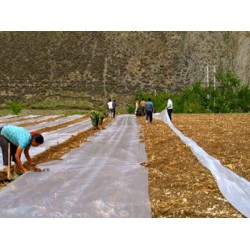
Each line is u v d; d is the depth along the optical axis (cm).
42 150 1498
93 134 2109
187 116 3797
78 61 9562
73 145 1669
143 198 869
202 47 9994
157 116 3669
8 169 1032
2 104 7944
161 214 784
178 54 9788
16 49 9938
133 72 9219
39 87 8600
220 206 827
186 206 827
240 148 1523
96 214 772
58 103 7806
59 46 10062
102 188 947
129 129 2419
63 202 840
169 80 8981
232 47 10106
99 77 9000
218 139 1802
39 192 911
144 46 10031
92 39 10281
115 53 9831
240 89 5534
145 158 1343
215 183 980
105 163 1258
